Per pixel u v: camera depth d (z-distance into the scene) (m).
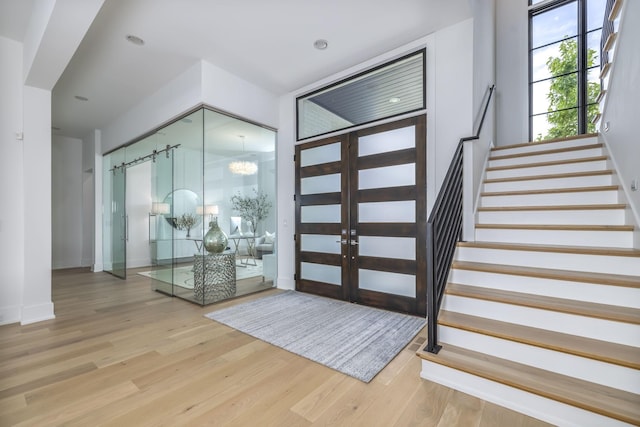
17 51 3.34
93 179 6.32
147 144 4.98
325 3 2.70
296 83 4.31
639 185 2.21
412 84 3.43
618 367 1.51
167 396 1.85
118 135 5.61
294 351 2.46
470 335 1.98
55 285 5.06
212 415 1.68
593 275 2.03
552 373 1.69
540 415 1.57
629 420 1.32
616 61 2.71
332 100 4.13
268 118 4.55
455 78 3.07
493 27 5.01
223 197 4.12
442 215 2.24
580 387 1.55
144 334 2.84
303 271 4.43
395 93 3.55
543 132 5.23
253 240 4.51
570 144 3.52
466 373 1.82
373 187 3.66
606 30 3.46
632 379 1.49
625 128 2.49
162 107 4.32
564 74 5.05
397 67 3.55
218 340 2.70
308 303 3.84
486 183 3.44
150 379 2.05
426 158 3.26
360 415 1.67
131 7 2.69
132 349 2.52
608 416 1.38
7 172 3.26
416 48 3.32
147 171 7.07
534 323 1.92
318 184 4.24
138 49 3.38
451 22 3.04
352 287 3.85
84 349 2.52
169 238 4.44
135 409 1.73
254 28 3.04
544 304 1.89
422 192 3.27
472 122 2.97
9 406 1.75
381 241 3.59
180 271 4.25
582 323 1.76
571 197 2.81
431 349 1.99
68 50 2.67
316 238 4.27
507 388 1.68
